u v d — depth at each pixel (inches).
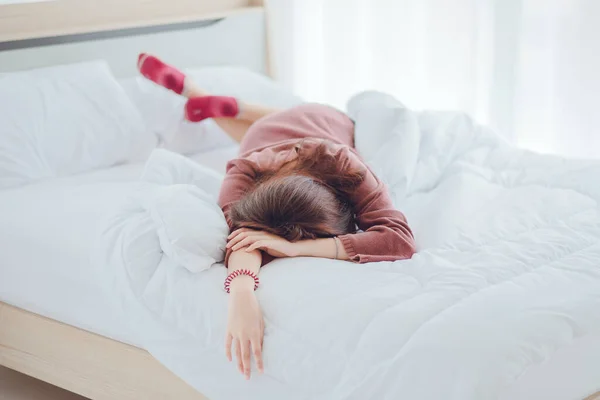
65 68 102.3
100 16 113.7
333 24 142.6
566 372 57.9
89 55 110.1
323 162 73.8
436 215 78.5
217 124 105.8
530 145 129.7
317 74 147.3
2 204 86.8
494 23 129.0
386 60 140.3
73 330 78.4
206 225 69.7
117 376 75.6
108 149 99.3
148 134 103.9
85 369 78.5
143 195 75.2
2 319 85.4
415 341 54.9
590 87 122.6
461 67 133.4
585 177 82.4
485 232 72.6
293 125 89.4
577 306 58.2
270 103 114.7
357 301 60.1
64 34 106.2
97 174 96.3
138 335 69.5
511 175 87.0
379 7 138.7
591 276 62.5
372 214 72.6
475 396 51.5
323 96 147.2
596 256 65.7
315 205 69.3
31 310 82.7
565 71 124.2
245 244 67.5
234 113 102.8
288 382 60.0
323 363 58.5
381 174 86.4
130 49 114.8
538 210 76.9
